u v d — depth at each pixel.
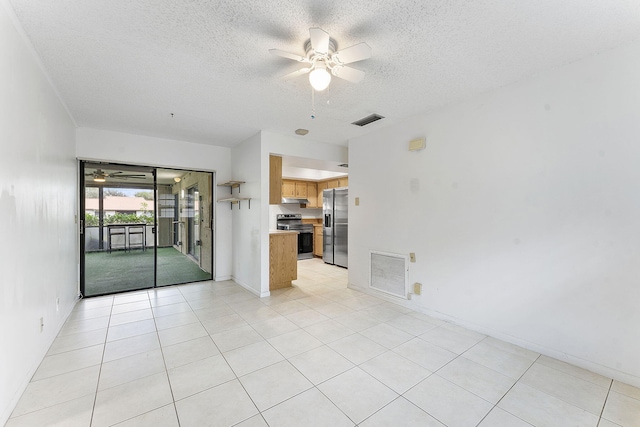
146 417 1.62
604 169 2.03
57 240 2.69
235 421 1.60
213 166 4.69
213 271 4.79
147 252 4.58
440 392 1.86
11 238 1.66
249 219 4.22
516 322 2.50
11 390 1.65
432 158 3.17
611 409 1.70
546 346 2.32
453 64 2.21
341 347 2.47
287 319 3.10
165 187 6.84
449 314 3.02
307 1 1.54
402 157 3.52
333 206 6.39
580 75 2.14
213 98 2.81
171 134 4.03
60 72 2.29
